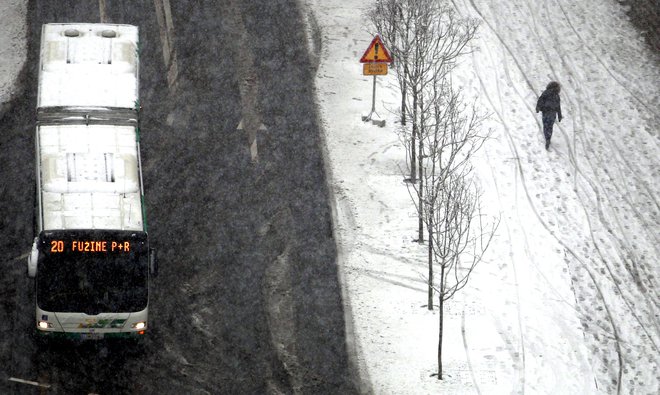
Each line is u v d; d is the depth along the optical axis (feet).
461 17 213.46
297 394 129.29
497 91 194.39
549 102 176.55
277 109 183.11
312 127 179.83
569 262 155.53
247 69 192.54
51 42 162.50
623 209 168.45
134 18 203.31
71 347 134.41
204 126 177.47
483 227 159.84
